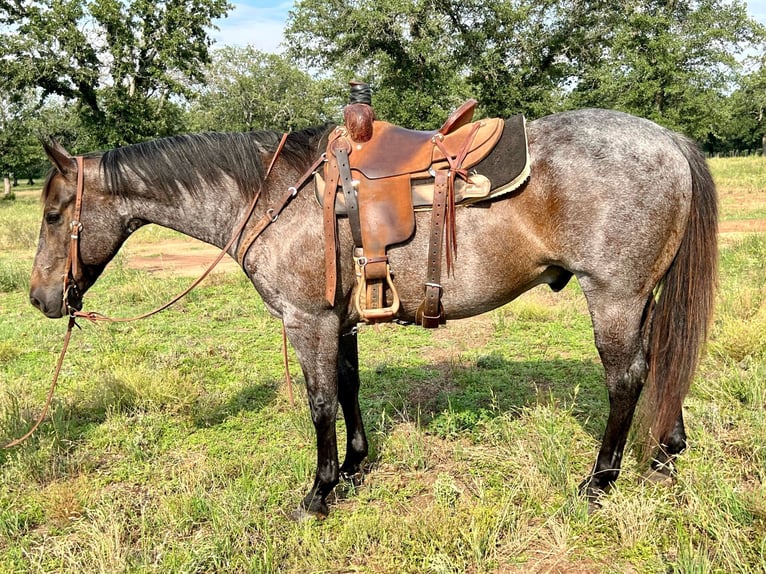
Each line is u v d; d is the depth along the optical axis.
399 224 2.46
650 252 2.39
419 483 2.99
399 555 2.42
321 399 2.71
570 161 2.39
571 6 24.39
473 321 5.89
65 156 2.74
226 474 3.16
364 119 2.54
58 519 2.81
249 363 4.97
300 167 2.71
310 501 2.79
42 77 24.11
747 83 35.22
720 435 3.09
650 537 2.40
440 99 22.80
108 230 2.86
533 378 4.27
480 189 2.41
